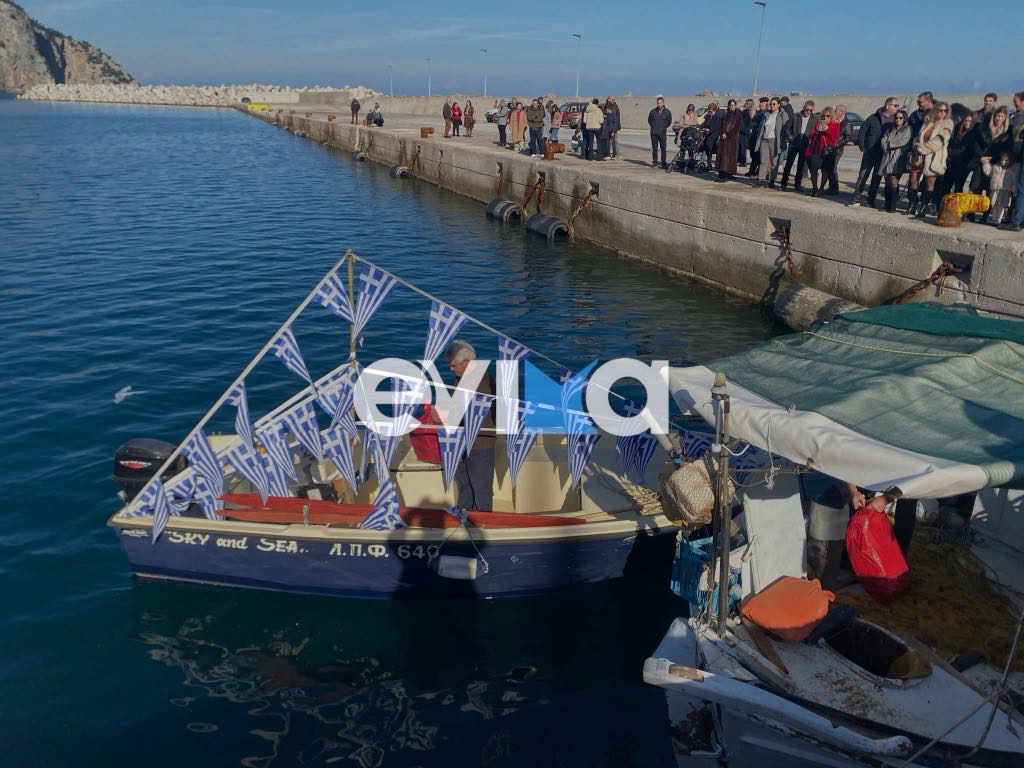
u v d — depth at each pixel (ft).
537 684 20.88
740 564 18.99
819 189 59.88
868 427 16.71
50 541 26.14
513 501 26.50
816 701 16.05
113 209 100.83
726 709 16.57
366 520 22.94
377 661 21.56
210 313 53.42
